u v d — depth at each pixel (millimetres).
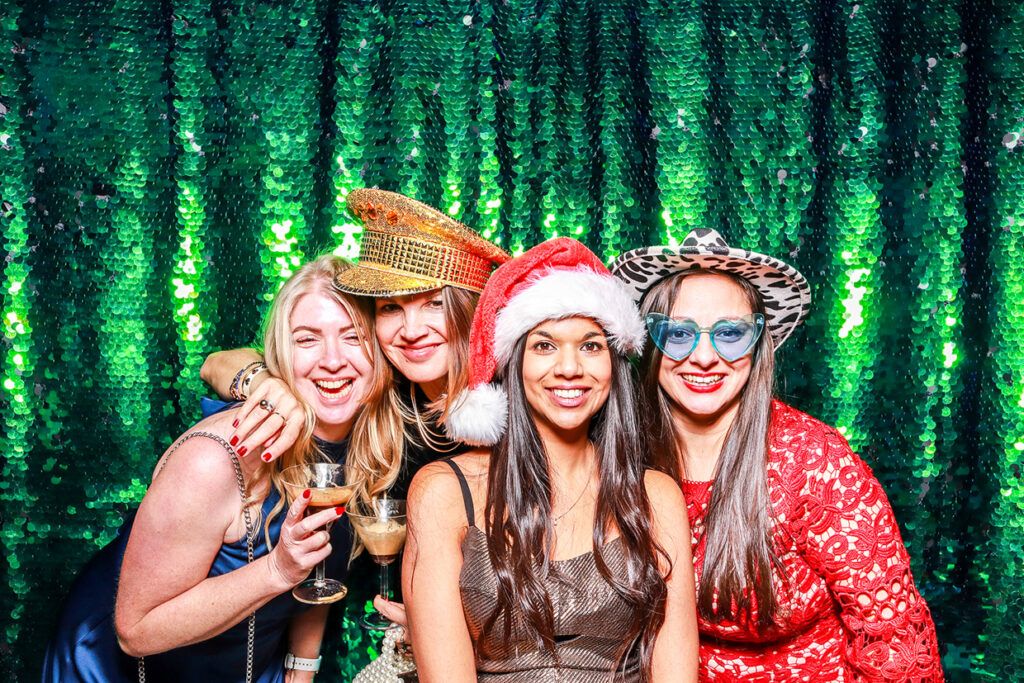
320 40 2000
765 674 1567
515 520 1386
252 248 2021
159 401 2029
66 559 2029
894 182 2023
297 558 1407
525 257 1399
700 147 2023
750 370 1516
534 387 1382
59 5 1961
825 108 2021
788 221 2027
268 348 1620
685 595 1421
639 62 2025
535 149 2031
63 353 2006
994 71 1988
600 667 1393
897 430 2045
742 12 2014
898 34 2006
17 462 2008
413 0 2000
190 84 1986
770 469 1471
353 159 2014
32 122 1968
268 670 1883
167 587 1482
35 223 1981
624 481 1433
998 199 1997
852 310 2033
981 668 2035
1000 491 2018
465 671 1341
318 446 1677
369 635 2057
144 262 2008
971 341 2027
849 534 1424
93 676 1635
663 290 1521
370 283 1533
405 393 1814
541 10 2023
